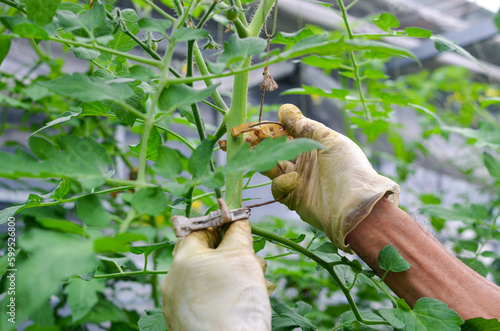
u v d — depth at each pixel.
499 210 1.18
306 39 0.50
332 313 1.70
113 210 1.67
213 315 0.48
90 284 0.82
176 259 0.52
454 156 3.18
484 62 3.32
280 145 0.45
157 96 0.50
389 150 3.29
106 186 1.61
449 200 4.02
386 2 2.50
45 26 0.51
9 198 2.04
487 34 2.82
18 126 1.71
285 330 0.70
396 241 0.66
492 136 1.28
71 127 1.61
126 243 0.38
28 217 1.29
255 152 0.46
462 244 1.15
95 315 1.25
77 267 0.34
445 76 2.92
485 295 0.63
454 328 0.57
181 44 1.94
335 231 0.69
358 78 1.06
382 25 0.75
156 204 0.43
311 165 0.74
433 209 1.27
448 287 0.63
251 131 0.71
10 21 0.49
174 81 0.50
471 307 0.62
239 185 0.66
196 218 0.57
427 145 2.91
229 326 0.48
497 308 0.62
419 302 0.62
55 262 0.34
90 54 0.72
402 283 0.66
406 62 3.23
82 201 0.42
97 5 0.53
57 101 1.60
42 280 0.32
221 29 1.83
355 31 2.55
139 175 0.46
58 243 0.35
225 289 0.49
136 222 1.62
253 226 0.67
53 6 0.52
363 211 0.66
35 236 0.35
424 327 0.58
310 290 1.85
